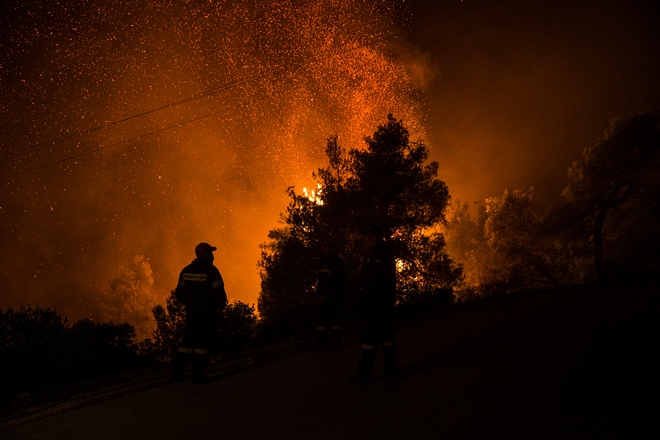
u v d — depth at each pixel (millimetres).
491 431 4508
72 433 5613
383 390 6043
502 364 6574
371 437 4613
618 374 5641
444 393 5684
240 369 8305
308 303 18484
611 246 32875
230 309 12992
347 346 9336
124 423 5773
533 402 5117
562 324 8461
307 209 19891
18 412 7227
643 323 7758
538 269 34031
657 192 31125
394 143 19656
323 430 4898
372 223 18875
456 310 12281
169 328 14648
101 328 11539
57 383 9711
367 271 6512
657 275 14367
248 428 5164
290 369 7707
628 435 4184
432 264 19297
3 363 8992
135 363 11930
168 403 6434
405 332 9812
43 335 9586
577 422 4531
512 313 10320
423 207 19562
